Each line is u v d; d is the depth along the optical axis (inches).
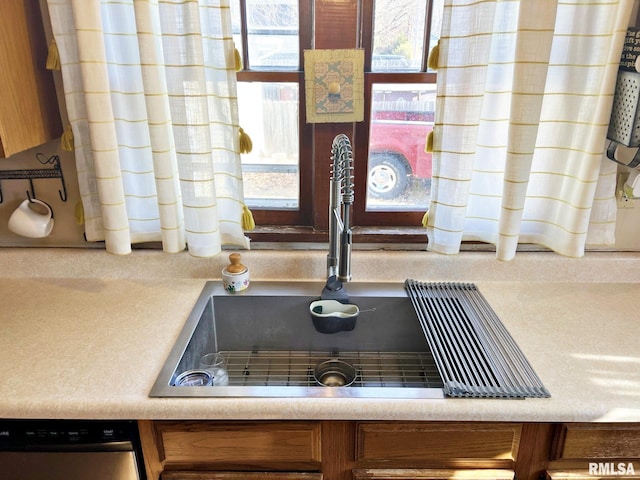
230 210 55.6
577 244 51.4
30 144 47.9
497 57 47.7
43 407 37.8
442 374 41.1
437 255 58.7
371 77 54.2
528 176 48.3
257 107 55.7
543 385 39.9
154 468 42.0
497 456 41.1
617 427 39.3
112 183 49.7
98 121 47.3
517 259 58.4
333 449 41.3
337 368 54.9
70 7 46.0
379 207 59.9
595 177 48.9
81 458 40.4
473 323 49.3
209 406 38.1
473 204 54.7
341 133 55.6
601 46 46.1
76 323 49.4
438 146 49.9
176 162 52.6
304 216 59.8
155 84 47.2
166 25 45.0
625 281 59.0
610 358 43.8
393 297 55.6
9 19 44.4
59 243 59.4
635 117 45.8
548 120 50.5
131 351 44.6
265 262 59.1
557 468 41.8
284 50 53.8
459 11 44.9
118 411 38.0
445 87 47.5
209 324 55.5
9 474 41.3
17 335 47.1
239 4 51.6
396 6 51.9
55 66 48.1
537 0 42.4
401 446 40.7
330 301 55.0
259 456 41.3
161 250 59.9
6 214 58.2
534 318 50.6
